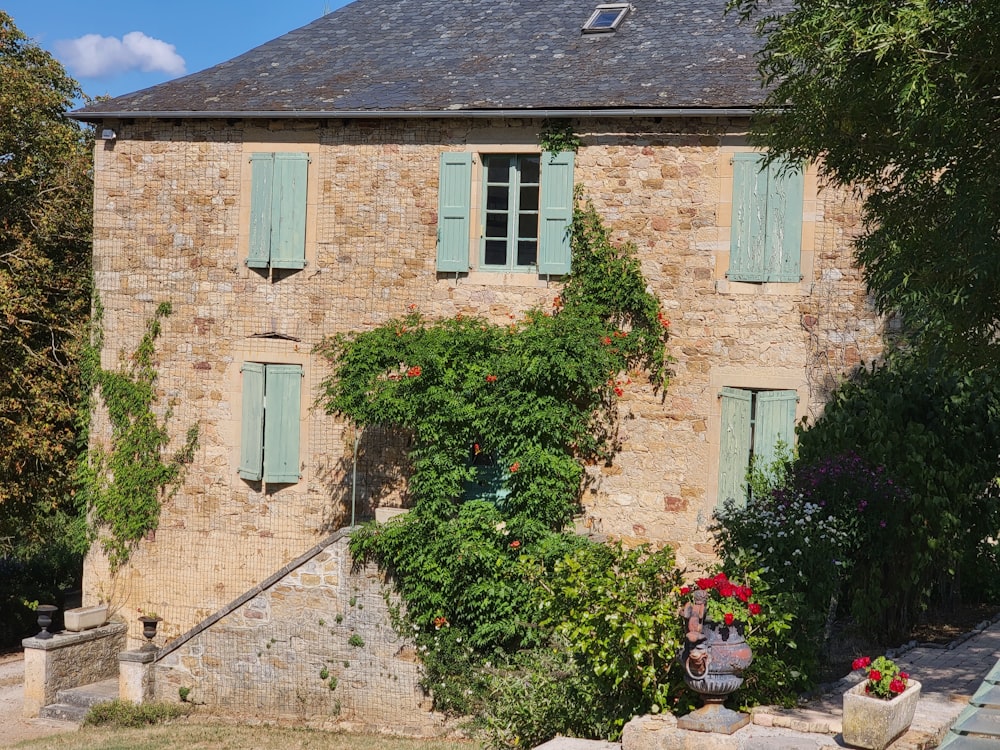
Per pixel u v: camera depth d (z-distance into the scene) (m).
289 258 15.37
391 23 17.16
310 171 15.35
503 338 14.09
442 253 14.87
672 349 14.22
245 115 15.19
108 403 16.08
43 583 22.08
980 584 13.42
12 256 18.00
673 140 14.19
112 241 16.06
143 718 13.91
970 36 8.45
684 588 9.58
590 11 16.44
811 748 8.17
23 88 18.50
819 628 10.02
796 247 13.78
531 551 13.27
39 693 14.55
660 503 14.20
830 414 12.12
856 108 9.47
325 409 14.73
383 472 15.12
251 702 14.10
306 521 15.41
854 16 8.92
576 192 14.47
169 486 15.89
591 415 14.44
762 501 11.30
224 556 15.69
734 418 13.92
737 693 9.30
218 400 15.70
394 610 13.51
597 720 9.91
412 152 15.02
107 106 15.88
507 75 15.19
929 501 11.42
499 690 12.41
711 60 14.71
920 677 10.04
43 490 18.19
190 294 15.79
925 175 9.64
